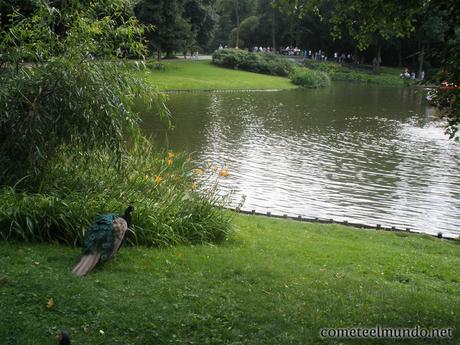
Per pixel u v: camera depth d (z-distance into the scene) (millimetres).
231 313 6023
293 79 58188
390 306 6754
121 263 7348
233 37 90562
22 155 8656
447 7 6359
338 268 8625
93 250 7020
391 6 7484
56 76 8492
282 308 6309
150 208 8992
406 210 15188
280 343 5449
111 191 9172
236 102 40531
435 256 10203
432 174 19531
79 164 9445
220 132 27078
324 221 13148
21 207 7926
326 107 40125
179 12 53656
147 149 11469
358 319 6199
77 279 6484
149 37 52406
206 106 37219
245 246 9414
